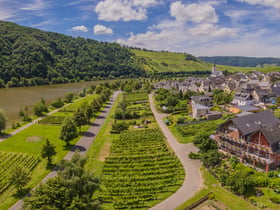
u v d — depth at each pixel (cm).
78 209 3366
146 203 4638
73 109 13088
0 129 8881
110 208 4500
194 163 6369
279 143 5778
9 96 18188
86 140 8325
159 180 5453
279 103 13075
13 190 5175
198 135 7331
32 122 10638
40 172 5997
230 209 4388
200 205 4544
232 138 6425
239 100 13200
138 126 10100
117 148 7369
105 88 19500
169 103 13450
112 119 11375
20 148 7438
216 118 10725
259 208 4381
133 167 6103
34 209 3231
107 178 5509
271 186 4969
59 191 3416
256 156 5828
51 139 8375
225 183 5100
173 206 4519
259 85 18250
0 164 6197
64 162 4234
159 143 7781
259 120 6712
